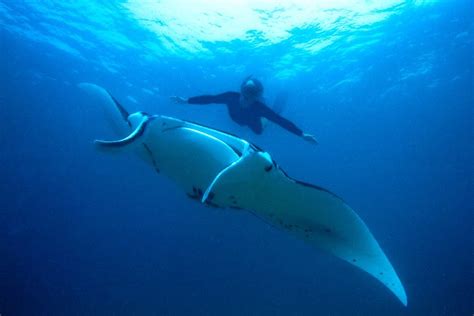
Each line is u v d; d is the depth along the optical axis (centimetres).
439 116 2102
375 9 1198
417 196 3672
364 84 1722
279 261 2117
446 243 2502
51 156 2508
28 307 1803
